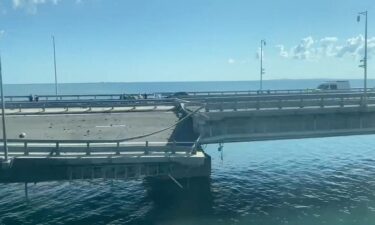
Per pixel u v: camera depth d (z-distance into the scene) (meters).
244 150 54.69
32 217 28.19
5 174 25.31
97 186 36.00
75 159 24.84
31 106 44.72
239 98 41.59
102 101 45.78
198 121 32.38
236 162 46.72
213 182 37.59
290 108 35.88
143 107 45.50
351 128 37.69
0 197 32.72
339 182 37.84
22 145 25.38
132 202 31.38
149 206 30.31
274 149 55.59
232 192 34.28
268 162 46.78
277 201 31.97
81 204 31.02
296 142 61.66
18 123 37.16
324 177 39.72
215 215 28.59
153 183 33.34
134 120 38.41
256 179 38.84
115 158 25.09
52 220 27.58
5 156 23.94
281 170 42.81
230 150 54.72
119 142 26.27
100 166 25.88
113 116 40.53
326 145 58.97
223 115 34.19
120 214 28.73
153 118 39.22
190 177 32.25
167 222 27.17
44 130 34.38
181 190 32.56
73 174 25.77
